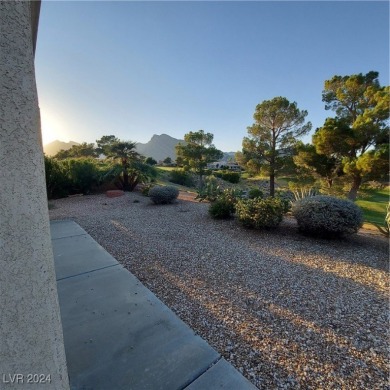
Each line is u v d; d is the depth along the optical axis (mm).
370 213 9281
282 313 2094
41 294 610
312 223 4160
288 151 11797
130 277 2637
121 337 1692
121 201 8391
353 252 3674
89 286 2424
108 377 1359
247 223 4762
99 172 10547
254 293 2428
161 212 6559
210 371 1425
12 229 543
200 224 5246
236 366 1510
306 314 2084
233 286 2566
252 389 1314
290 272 2939
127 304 2111
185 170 19906
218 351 1630
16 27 536
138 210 6859
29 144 566
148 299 2197
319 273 2924
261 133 11891
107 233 4508
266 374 1456
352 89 9594
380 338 1794
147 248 3717
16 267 557
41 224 601
